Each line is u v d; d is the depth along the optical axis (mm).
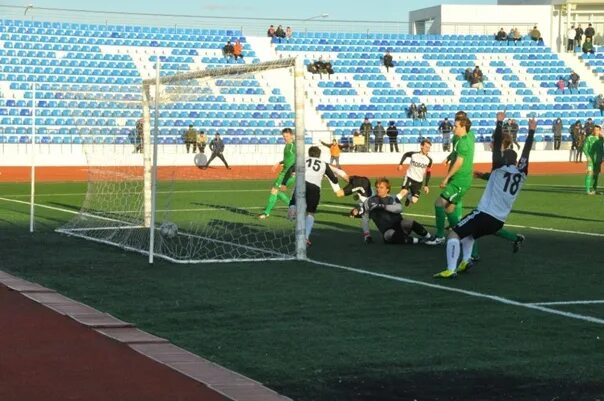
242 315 11320
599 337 10203
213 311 11578
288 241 19531
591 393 8000
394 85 64188
